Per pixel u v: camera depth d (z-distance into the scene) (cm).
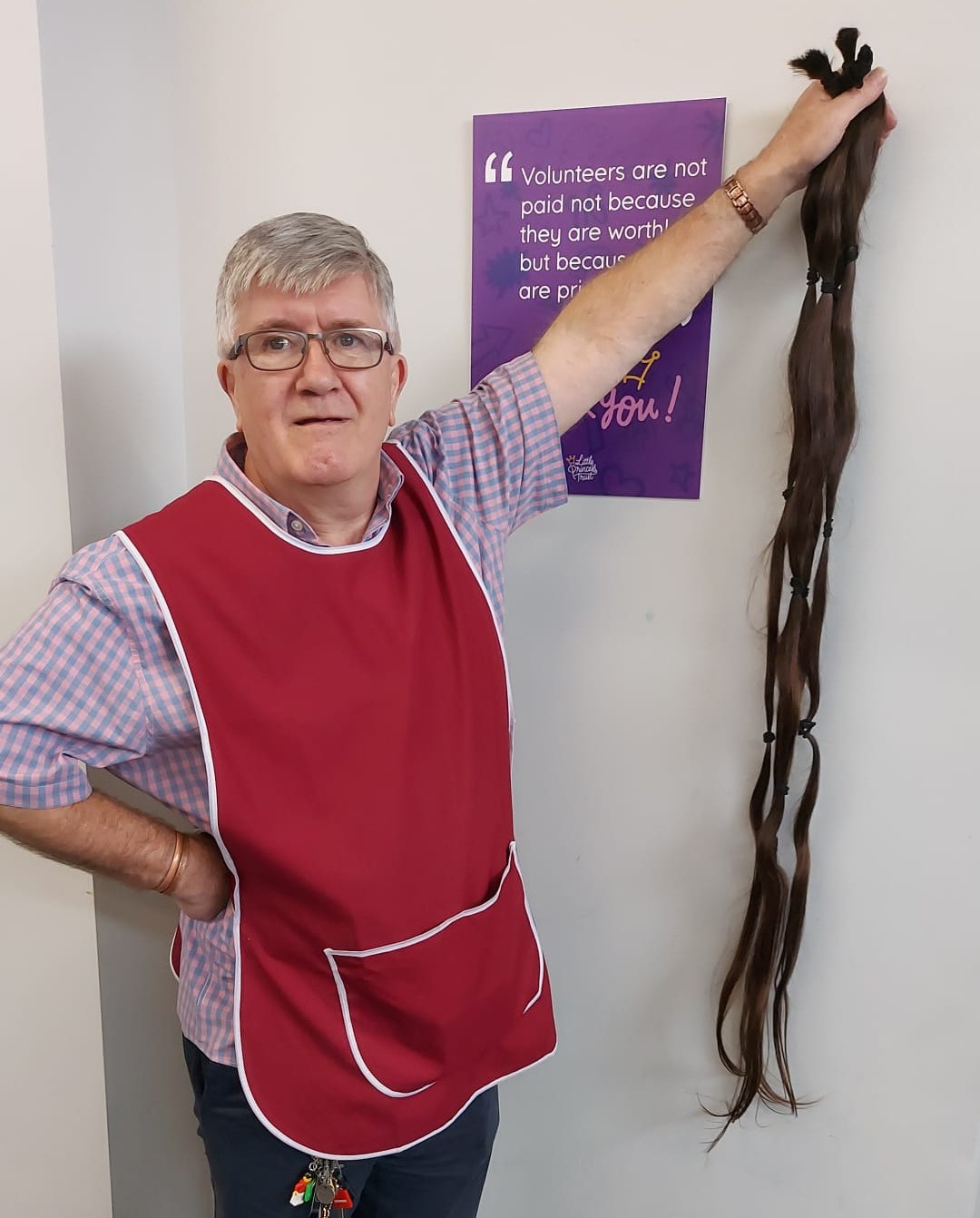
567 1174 139
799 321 108
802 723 113
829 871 120
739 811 123
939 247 104
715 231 103
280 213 126
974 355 105
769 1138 128
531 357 109
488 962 101
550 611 126
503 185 117
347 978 95
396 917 94
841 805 118
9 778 86
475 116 117
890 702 114
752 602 118
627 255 115
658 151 112
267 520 96
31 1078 129
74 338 113
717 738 122
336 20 120
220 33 124
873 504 111
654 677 124
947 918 117
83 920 122
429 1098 99
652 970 130
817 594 110
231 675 91
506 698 106
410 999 95
